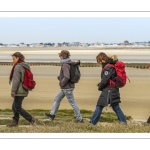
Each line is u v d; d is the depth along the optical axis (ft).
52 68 238.27
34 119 72.28
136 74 192.13
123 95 126.93
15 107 71.56
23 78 70.64
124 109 101.50
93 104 110.42
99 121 83.10
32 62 293.02
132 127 68.59
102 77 70.54
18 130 67.21
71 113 92.79
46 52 429.79
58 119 81.61
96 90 138.92
